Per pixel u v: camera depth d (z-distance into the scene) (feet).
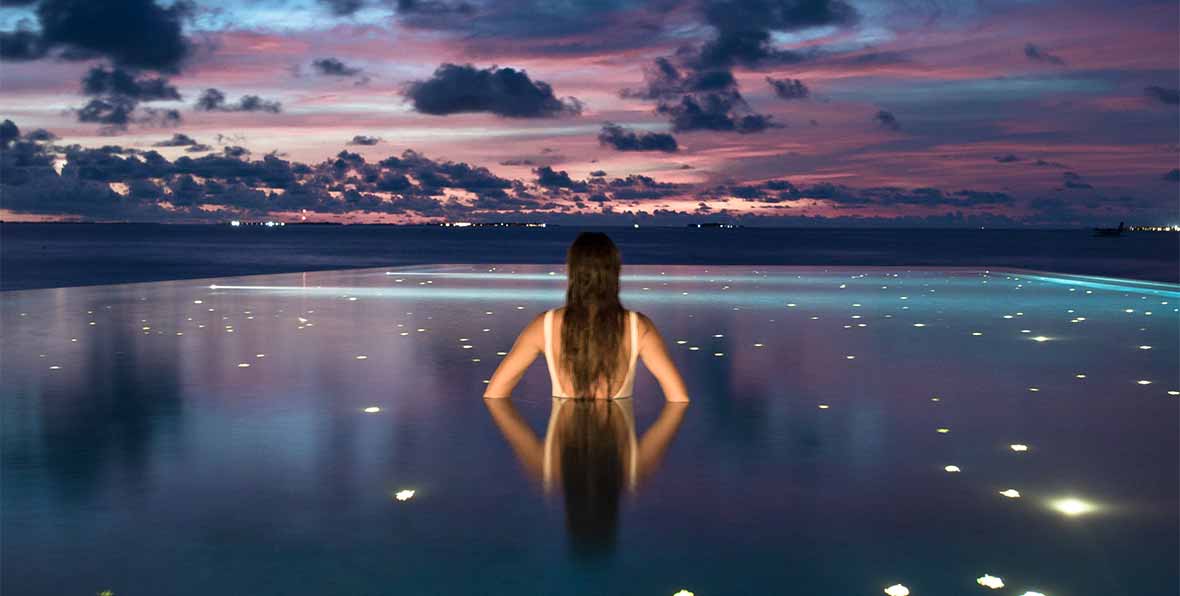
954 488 8.92
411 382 15.05
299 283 42.98
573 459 9.99
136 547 7.32
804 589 6.51
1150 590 6.48
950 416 12.33
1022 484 9.06
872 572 6.82
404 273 52.54
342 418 12.12
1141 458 10.07
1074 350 19.29
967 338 21.44
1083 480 9.20
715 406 12.94
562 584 6.59
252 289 38.63
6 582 6.63
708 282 44.62
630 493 8.76
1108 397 13.78
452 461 9.93
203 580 6.66
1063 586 6.56
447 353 18.69
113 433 11.26
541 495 8.70
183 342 20.39
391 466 9.72
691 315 27.25
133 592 6.47
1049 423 11.90
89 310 28.35
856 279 47.29
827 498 8.60
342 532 7.66
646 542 7.43
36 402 13.26
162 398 13.60
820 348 19.62
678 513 8.16
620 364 13.15
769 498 8.60
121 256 150.30
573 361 13.07
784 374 16.01
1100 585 6.57
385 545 7.36
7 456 10.12
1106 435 11.20
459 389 14.34
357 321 25.25
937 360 17.79
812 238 476.13
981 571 6.84
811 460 9.97
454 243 301.63
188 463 9.84
